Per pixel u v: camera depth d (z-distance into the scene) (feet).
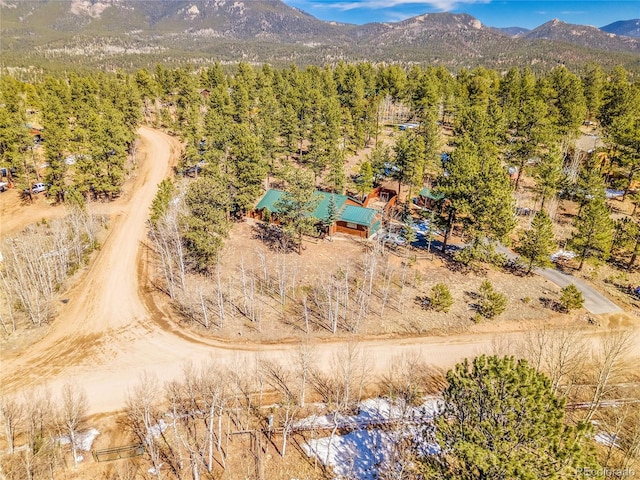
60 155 225.76
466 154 175.42
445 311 149.07
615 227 172.55
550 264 163.73
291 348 134.82
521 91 301.63
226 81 431.43
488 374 63.46
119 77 437.99
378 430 106.52
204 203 157.99
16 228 209.97
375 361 129.70
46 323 143.95
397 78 370.53
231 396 116.16
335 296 158.20
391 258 184.85
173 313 151.74
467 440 61.46
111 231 209.15
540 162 222.89
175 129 362.53
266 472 95.50
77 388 118.21
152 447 93.09
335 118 268.41
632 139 200.64
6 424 100.83
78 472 94.48
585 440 60.54
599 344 135.44
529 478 53.01
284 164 262.67
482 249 163.63
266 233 207.82
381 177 269.85
